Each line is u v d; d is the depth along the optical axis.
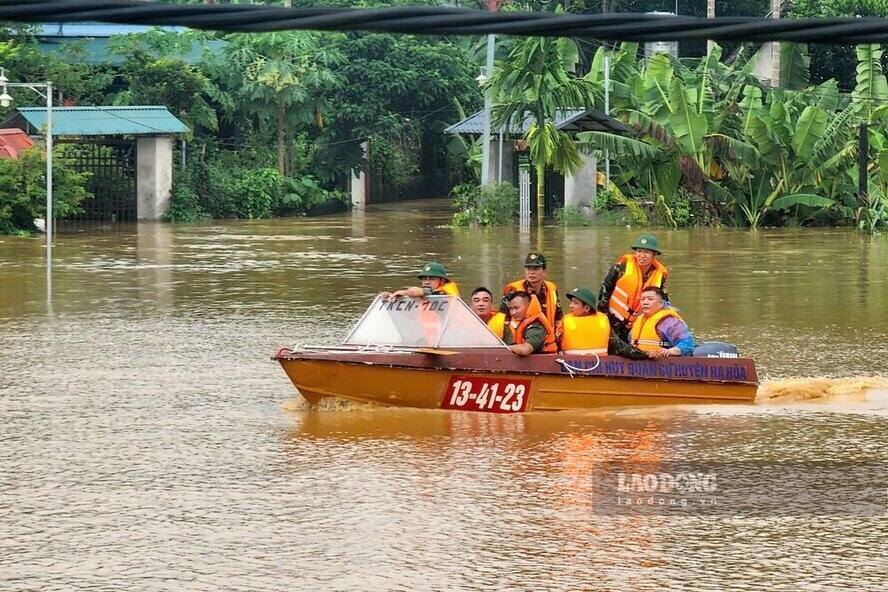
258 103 83.12
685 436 17.58
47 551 12.73
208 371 22.36
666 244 52.53
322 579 11.91
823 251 48.78
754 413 19.02
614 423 18.30
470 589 11.66
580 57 79.62
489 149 70.50
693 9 91.94
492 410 18.77
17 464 16.09
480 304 19.52
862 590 11.66
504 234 59.06
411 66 88.50
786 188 63.59
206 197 75.50
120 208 72.44
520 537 13.19
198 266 42.38
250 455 16.50
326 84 85.06
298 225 68.19
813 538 13.17
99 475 15.58
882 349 24.67
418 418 18.47
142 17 5.48
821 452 16.73
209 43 86.69
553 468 15.86
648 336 19.45
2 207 58.53
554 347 19.16
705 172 63.22
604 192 67.81
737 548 12.86
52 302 32.19
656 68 63.12
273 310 30.56
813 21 5.81
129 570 12.16
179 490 14.92
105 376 21.92
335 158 87.62
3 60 73.00
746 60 74.56
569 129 63.50
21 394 20.42
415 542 13.02
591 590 11.65
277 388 20.83
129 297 33.31
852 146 62.59
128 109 71.69
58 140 69.62
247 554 12.64
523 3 86.00
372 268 41.56
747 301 32.38
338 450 16.72
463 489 14.92
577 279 37.19
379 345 19.00
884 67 81.06
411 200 99.75
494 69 67.50
